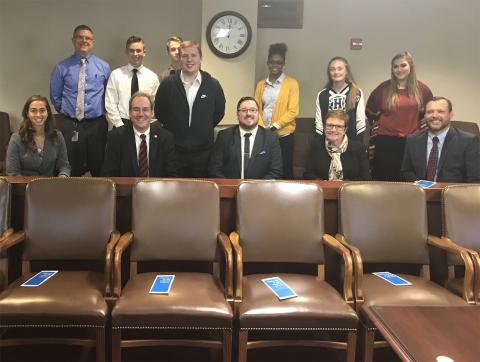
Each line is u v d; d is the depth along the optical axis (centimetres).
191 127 318
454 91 471
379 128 359
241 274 196
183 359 217
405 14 461
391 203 228
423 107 348
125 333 230
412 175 299
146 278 208
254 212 222
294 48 466
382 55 466
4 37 466
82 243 217
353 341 189
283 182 228
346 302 198
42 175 291
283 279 212
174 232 218
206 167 326
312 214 224
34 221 215
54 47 469
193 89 317
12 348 220
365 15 461
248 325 184
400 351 145
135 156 278
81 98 367
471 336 154
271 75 411
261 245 220
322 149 300
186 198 222
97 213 219
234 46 428
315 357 221
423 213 229
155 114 329
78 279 205
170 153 284
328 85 357
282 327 185
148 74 387
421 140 294
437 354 142
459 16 460
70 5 462
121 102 379
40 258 215
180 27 466
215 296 194
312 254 222
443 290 209
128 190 231
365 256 224
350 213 227
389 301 196
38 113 281
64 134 370
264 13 459
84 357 214
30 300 185
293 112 399
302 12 460
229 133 299
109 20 464
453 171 286
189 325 184
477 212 228
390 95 350
